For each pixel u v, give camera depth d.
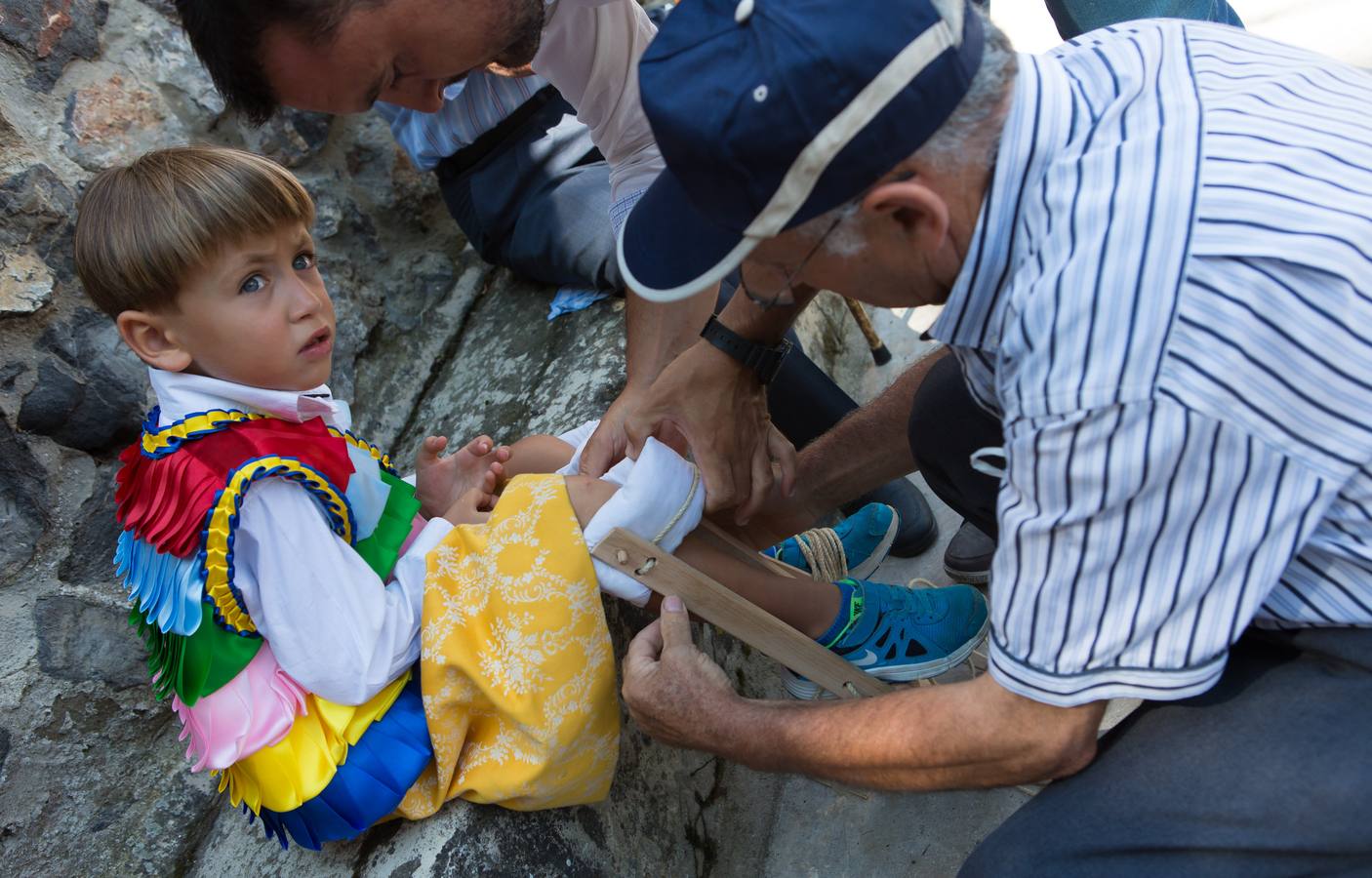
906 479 1.90
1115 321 0.74
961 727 0.93
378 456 1.44
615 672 1.40
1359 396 0.74
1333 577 0.84
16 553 1.46
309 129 2.13
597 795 1.30
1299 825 0.86
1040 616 0.84
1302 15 2.43
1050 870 0.96
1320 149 0.78
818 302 2.30
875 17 0.76
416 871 1.20
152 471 1.21
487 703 1.22
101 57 1.80
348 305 2.13
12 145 1.57
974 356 0.99
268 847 1.38
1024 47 2.66
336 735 1.18
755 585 1.33
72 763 1.43
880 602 1.39
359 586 1.20
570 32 1.48
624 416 1.47
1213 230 0.74
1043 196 0.80
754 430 1.36
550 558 1.20
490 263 2.31
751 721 1.07
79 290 1.61
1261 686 0.91
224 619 1.17
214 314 1.23
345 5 0.99
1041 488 0.79
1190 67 0.86
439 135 2.02
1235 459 0.74
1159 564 0.79
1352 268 0.73
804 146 0.77
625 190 1.67
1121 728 0.98
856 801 1.55
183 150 1.25
